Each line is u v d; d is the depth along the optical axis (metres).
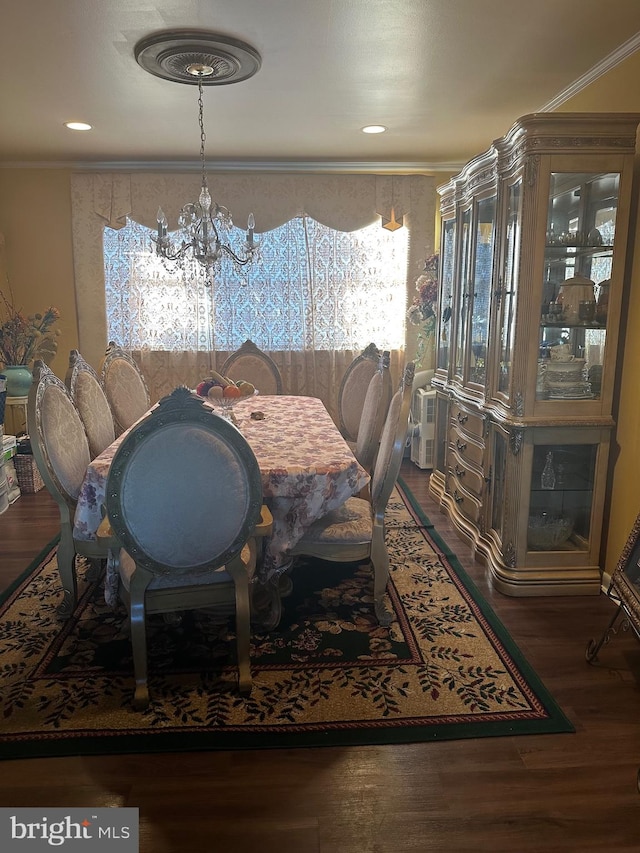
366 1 2.19
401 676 2.17
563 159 2.52
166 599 1.99
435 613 2.61
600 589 2.81
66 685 2.12
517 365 2.68
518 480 2.74
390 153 4.50
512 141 2.69
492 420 3.01
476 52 2.65
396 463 2.32
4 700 2.04
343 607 2.67
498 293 2.93
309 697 2.06
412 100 3.28
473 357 3.36
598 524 2.79
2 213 4.76
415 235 4.89
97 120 3.60
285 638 2.41
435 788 1.69
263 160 4.69
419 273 4.95
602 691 2.10
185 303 4.89
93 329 4.89
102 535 2.08
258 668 2.22
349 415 3.71
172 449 1.77
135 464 1.77
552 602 2.74
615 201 2.56
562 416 2.70
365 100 3.27
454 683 2.13
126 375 3.57
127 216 4.71
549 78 2.97
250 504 1.90
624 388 2.71
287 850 1.50
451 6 2.23
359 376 3.68
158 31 2.42
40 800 1.64
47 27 2.38
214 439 1.79
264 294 4.93
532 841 1.53
